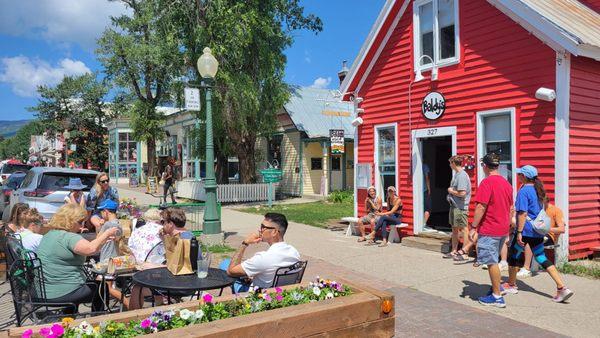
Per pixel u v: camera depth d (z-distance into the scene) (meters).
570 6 9.98
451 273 7.73
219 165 22.25
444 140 13.16
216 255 9.41
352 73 12.01
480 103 9.17
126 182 40.47
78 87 41.28
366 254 9.46
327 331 3.56
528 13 8.20
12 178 15.21
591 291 6.59
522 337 4.95
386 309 3.88
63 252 4.78
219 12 17.88
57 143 43.53
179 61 19.36
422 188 10.57
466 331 5.12
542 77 8.14
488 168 6.05
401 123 10.99
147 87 30.00
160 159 34.06
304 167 23.75
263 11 20.19
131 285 5.34
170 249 4.77
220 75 17.97
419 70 10.51
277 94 20.88
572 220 8.01
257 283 4.52
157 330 3.17
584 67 8.19
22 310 4.57
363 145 12.11
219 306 3.54
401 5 10.91
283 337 3.34
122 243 6.19
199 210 12.38
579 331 5.11
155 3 18.72
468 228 9.15
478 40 9.22
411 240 10.16
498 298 5.95
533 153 8.28
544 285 6.91
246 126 20.58
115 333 3.09
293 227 13.52
